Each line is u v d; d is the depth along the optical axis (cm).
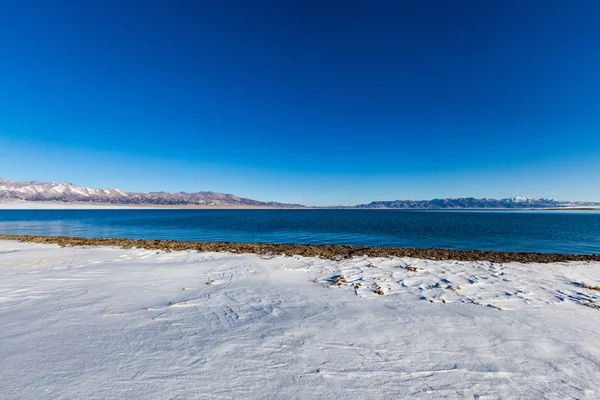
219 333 491
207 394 323
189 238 2648
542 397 332
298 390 334
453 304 677
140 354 409
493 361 411
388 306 658
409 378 364
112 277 924
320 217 8000
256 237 2719
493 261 1297
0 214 9931
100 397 313
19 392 317
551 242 2341
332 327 527
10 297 689
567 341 481
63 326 507
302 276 979
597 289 823
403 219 6694
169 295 726
